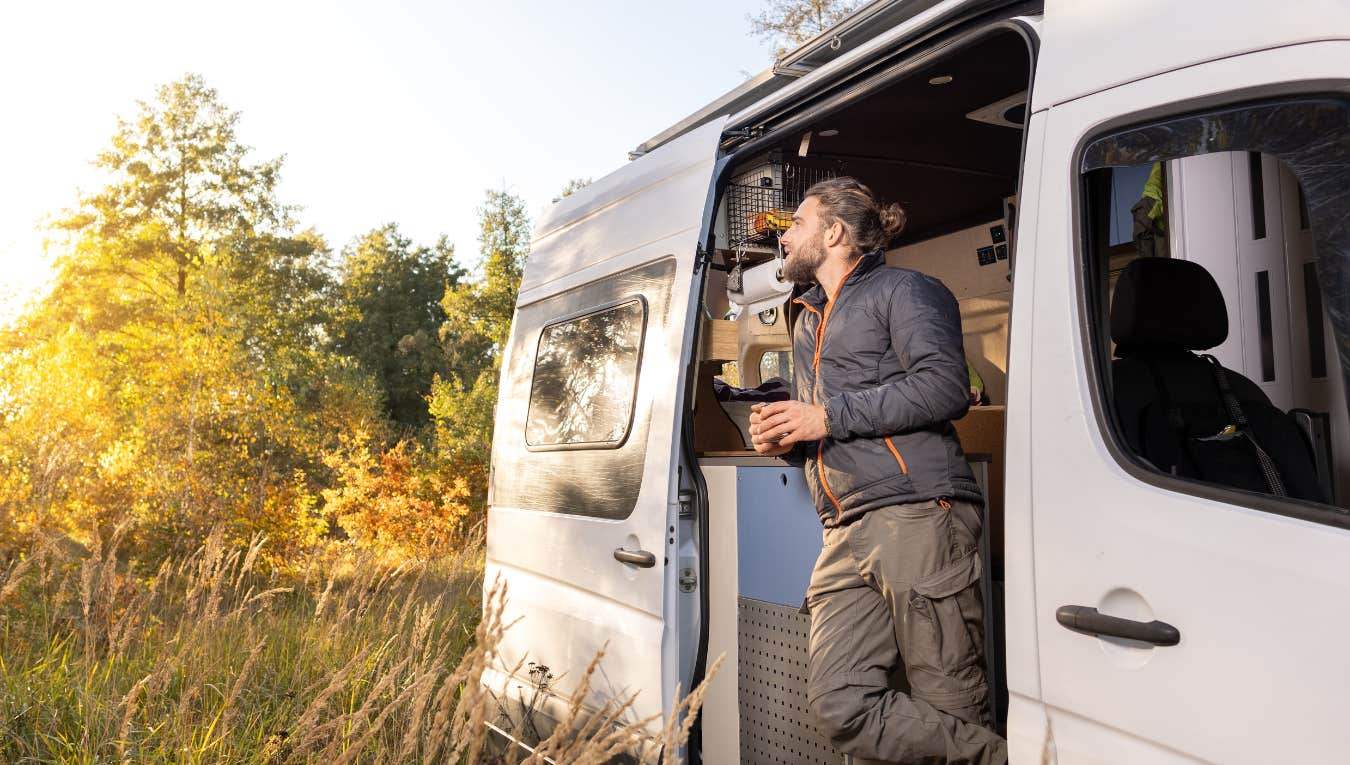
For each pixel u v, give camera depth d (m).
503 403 4.56
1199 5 1.85
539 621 3.82
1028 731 1.97
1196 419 2.12
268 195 40.28
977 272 5.11
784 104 3.12
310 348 40.22
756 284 4.09
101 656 4.96
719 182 3.27
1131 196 2.73
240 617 5.25
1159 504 1.77
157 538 8.52
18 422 8.91
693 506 3.19
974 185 4.73
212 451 10.88
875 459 2.49
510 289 36.47
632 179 3.76
